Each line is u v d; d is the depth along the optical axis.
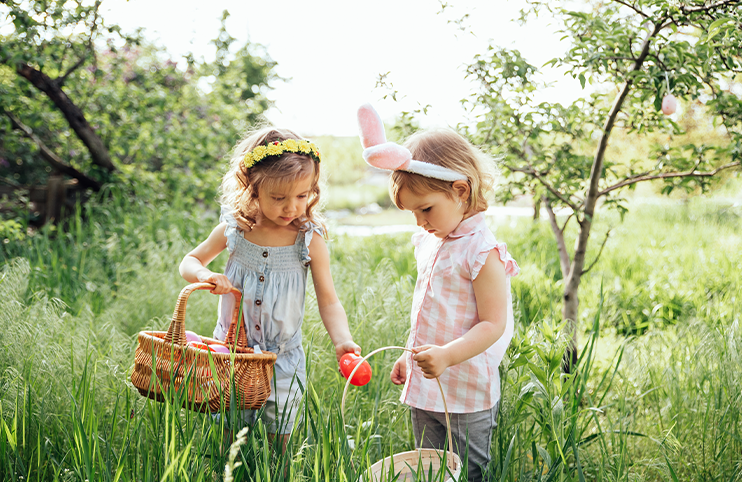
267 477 1.80
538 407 2.23
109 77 7.54
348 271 4.68
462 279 2.06
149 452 1.97
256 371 2.01
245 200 2.20
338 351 2.29
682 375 2.78
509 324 2.22
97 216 6.81
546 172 3.55
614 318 4.22
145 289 4.22
